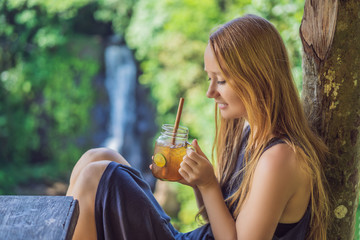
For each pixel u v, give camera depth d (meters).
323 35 1.47
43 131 9.23
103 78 9.95
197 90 7.48
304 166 1.25
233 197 1.40
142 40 8.18
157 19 7.85
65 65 9.34
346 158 1.50
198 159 1.32
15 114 8.95
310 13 1.50
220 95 1.37
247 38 1.31
